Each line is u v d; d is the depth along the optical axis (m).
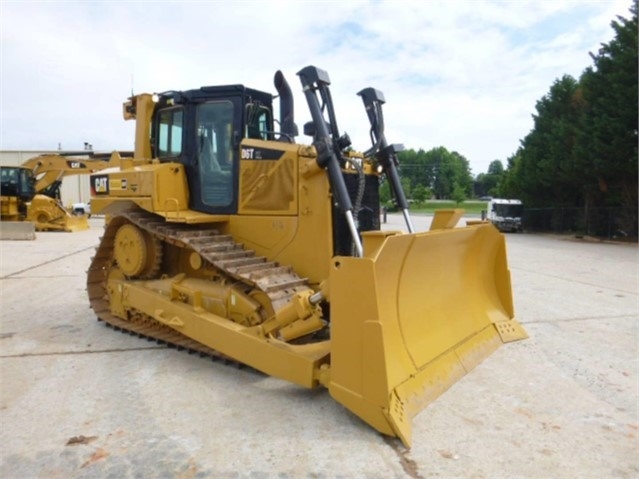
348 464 2.85
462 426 3.32
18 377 4.23
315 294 3.73
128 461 2.89
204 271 5.03
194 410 3.57
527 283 8.90
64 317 6.34
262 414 3.49
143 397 3.80
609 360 4.65
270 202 4.69
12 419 3.43
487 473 2.77
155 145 5.70
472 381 4.08
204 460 2.90
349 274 3.21
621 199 18.98
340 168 4.22
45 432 3.24
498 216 24.73
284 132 5.70
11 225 16.55
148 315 5.28
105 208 5.75
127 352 4.93
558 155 22.06
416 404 3.43
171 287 4.90
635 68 17.11
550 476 2.75
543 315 6.41
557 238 20.69
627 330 5.69
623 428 3.31
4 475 2.74
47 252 13.16
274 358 3.79
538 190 24.66
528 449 3.03
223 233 5.03
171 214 4.93
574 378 4.19
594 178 19.67
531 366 4.45
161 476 2.74
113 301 5.79
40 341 5.29
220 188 5.03
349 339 3.25
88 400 3.75
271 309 4.19
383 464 2.85
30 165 19.67
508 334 5.13
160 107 5.61
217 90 4.95
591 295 7.75
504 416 3.47
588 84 19.23
